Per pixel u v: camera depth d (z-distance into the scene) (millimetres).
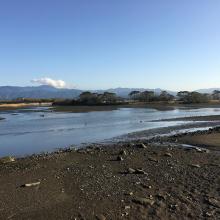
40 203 11648
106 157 20031
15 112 88875
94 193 12734
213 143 26750
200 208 11211
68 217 10477
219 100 157750
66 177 15078
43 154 22953
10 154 24500
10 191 12961
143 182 14250
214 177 15031
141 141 29875
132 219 10344
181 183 14102
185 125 45844
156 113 76812
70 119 60281
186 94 149875
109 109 99625
